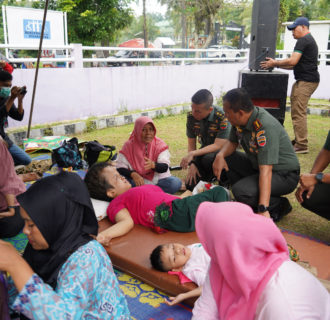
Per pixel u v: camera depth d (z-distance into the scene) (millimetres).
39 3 19297
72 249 1554
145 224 3203
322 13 37125
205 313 1512
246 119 3240
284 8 17125
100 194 3414
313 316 1218
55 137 6387
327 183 3129
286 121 9023
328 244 3193
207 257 2418
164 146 4145
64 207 1542
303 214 3920
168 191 4141
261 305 1282
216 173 3791
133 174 4008
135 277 2705
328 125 8398
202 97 4121
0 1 23094
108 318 1583
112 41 19125
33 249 1649
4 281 1536
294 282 1280
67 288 1449
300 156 5938
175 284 2443
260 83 4762
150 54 19062
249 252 1312
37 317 1363
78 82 7961
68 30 17672
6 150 3180
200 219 1486
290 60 5691
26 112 7141
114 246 2900
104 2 17547
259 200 3250
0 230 3236
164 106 10242
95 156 5086
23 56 16281
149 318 2293
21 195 1518
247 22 36375
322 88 11305
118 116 8406
